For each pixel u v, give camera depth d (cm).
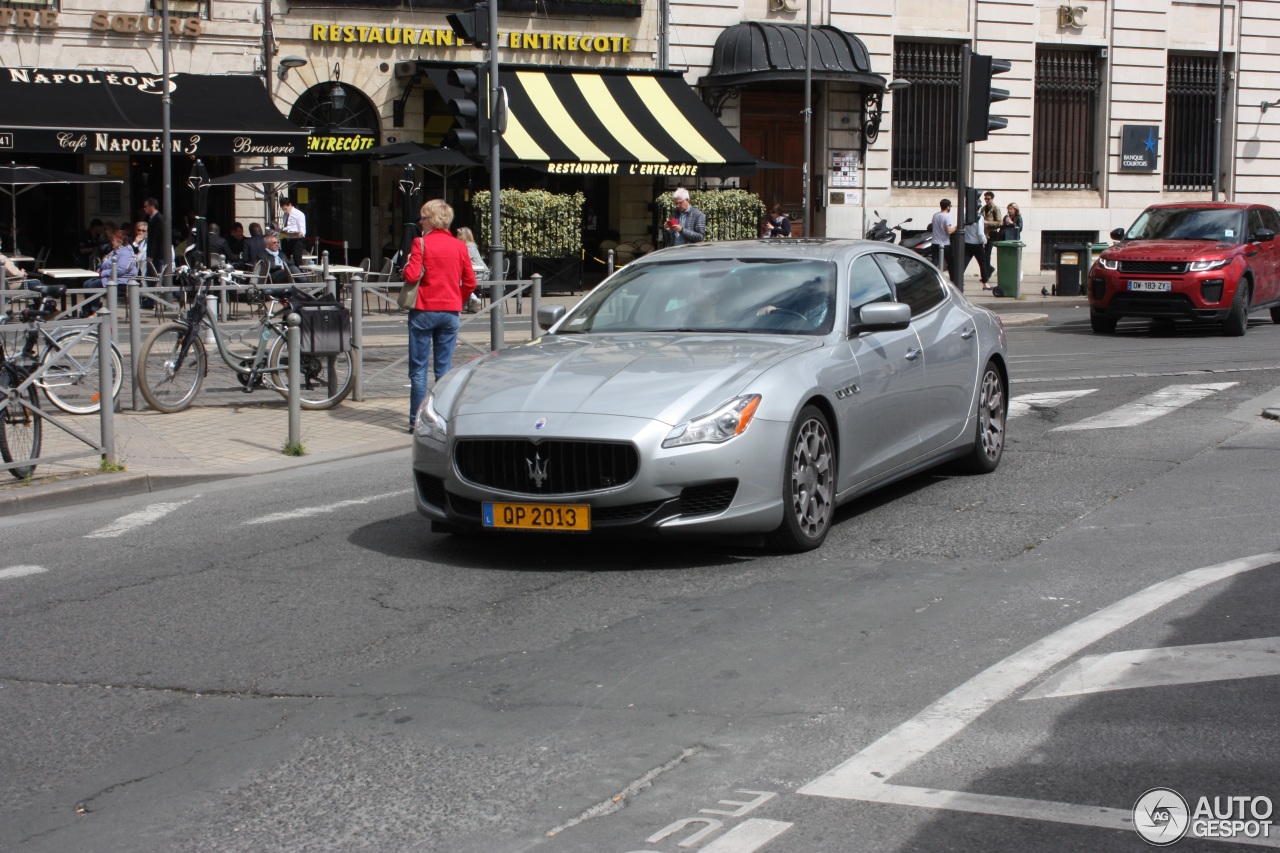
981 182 3300
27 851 402
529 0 2812
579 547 749
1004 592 640
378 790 436
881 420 798
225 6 2544
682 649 566
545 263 2672
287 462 1038
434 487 726
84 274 1888
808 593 645
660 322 814
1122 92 3425
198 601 669
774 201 3116
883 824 400
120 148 2273
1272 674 520
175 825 416
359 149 2528
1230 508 814
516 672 545
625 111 2786
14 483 944
